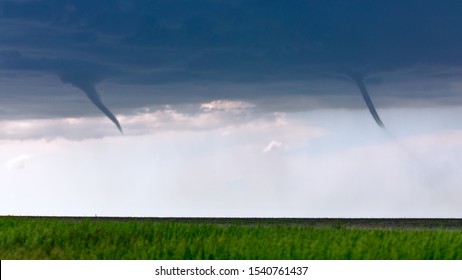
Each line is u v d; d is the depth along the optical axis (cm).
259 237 3388
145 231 3541
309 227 3916
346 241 3059
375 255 2811
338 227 3878
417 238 3172
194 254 2895
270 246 2969
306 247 2920
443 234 3234
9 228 3731
